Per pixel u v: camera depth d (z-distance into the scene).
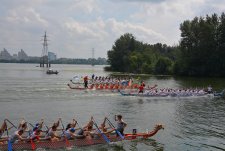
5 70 182.00
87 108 42.31
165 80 104.44
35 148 23.05
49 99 50.06
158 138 27.36
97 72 168.12
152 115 38.53
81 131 25.22
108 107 43.75
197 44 130.12
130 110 41.84
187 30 131.12
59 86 72.12
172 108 44.75
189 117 37.78
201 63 131.50
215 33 129.12
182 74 136.00
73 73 151.50
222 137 28.20
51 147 23.55
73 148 23.97
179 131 30.16
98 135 25.27
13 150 22.44
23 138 23.22
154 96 57.06
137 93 57.12
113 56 182.88
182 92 58.97
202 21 129.75
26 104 44.09
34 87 68.75
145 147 24.69
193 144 25.78
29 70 185.12
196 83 92.06
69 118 35.22
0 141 22.77
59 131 27.92
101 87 67.50
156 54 177.25
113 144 25.27
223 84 89.44
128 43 183.12
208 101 53.88
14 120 33.38
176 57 149.38
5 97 50.94
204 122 34.84
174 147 24.84
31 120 33.66
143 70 152.38
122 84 73.19
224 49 127.00
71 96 54.72
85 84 68.19
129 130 30.34
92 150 23.67
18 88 65.94
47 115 36.53
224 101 54.34
